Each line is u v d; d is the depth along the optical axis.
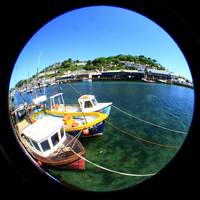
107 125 18.48
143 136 17.61
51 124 9.83
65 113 13.48
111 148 15.02
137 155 14.91
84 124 11.92
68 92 41.75
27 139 9.53
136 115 24.06
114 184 11.77
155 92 41.12
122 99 33.44
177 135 18.30
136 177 12.48
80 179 9.97
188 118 23.59
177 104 30.22
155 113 25.25
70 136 10.70
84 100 13.95
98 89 45.22
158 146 16.09
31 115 13.87
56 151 9.41
